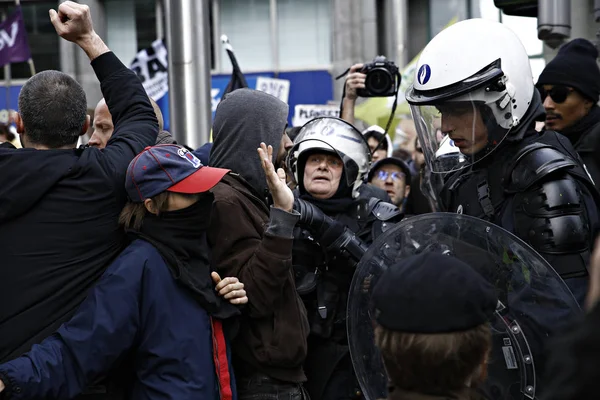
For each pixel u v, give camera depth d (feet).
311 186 13.14
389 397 6.70
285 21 64.44
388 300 6.65
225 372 10.44
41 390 9.45
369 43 62.28
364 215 13.08
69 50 63.57
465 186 11.16
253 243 11.20
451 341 6.45
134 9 64.69
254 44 64.80
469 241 9.67
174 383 10.02
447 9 60.95
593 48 14.25
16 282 10.28
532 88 10.87
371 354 9.90
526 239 9.96
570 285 9.68
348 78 17.56
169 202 10.35
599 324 4.35
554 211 9.73
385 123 30.42
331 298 12.44
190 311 10.28
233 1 64.64
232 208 11.28
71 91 11.04
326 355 12.46
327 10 63.98
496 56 10.50
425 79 10.78
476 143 10.68
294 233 12.52
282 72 64.44
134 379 10.39
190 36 24.13
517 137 10.62
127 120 11.53
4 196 10.28
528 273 9.37
